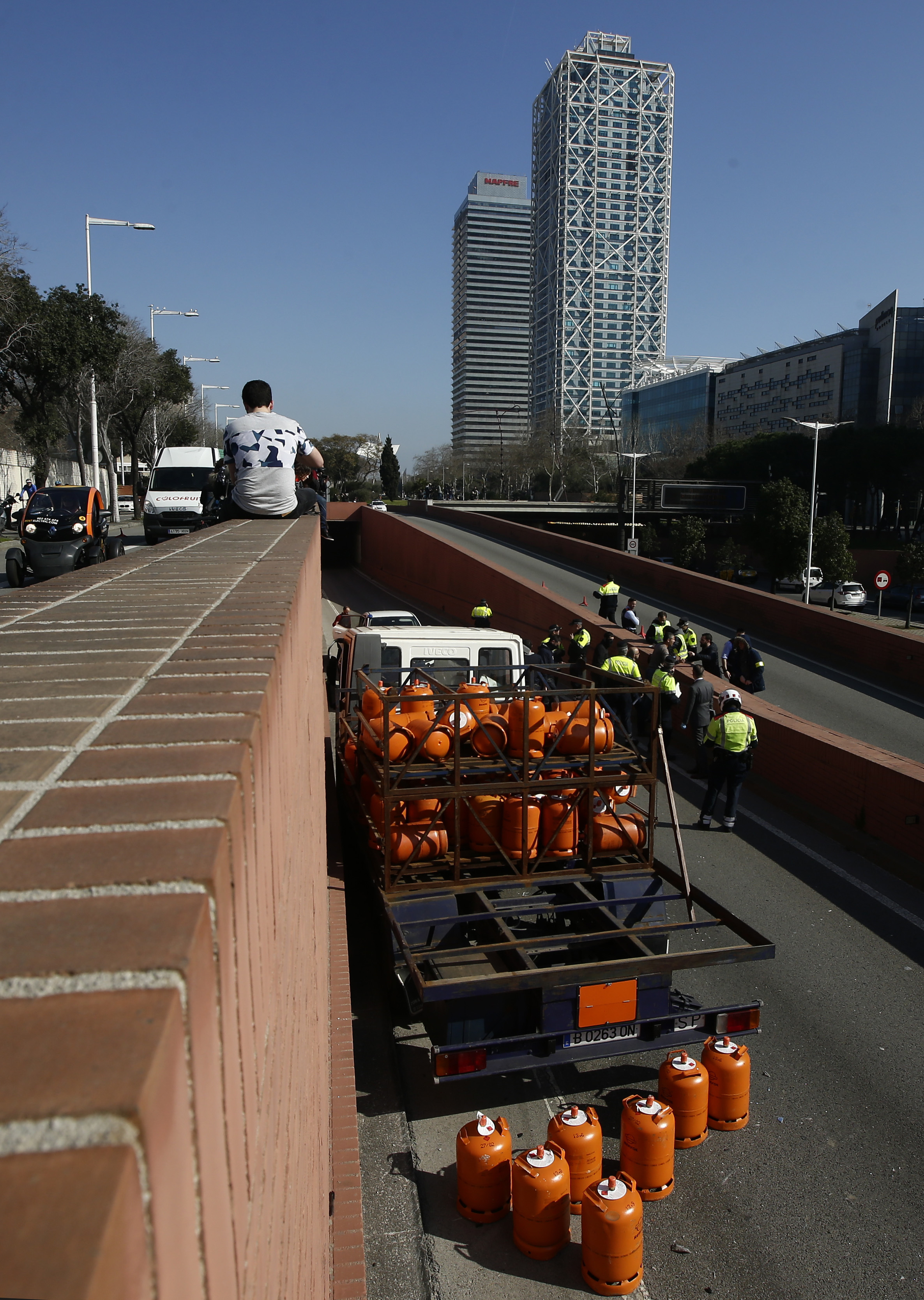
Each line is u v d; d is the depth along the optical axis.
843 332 104.62
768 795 11.88
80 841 0.77
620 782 5.62
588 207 181.75
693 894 5.73
